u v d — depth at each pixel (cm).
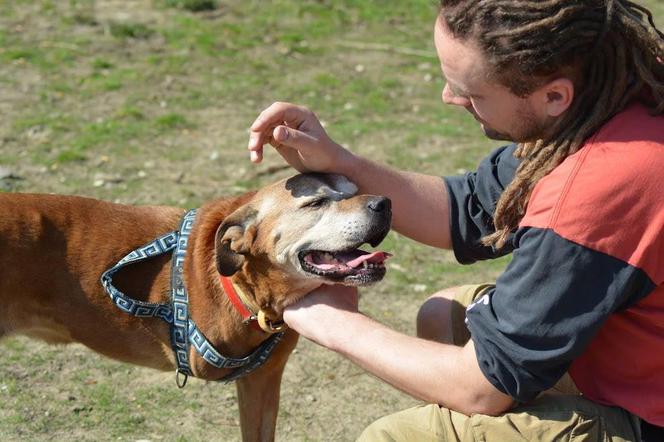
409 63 912
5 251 337
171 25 960
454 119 775
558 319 230
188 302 333
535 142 254
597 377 254
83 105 750
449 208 316
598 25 228
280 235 313
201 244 335
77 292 345
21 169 625
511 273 238
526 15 225
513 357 235
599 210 225
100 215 354
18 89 771
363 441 276
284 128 297
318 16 1030
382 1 1095
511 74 232
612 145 229
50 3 995
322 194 312
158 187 614
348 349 269
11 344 452
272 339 334
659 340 240
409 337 264
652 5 1091
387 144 709
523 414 253
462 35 234
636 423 250
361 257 307
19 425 393
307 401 423
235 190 618
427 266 544
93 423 397
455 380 250
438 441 262
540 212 233
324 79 849
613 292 227
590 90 234
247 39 940
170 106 762
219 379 342
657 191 224
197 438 392
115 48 884
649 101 237
